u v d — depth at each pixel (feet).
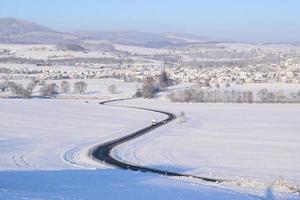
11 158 246.88
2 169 193.16
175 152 293.23
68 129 410.31
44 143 322.34
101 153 283.59
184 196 117.29
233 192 128.47
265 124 464.65
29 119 468.34
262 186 144.77
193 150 302.86
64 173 171.32
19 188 122.83
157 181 149.28
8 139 337.72
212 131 407.03
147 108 604.90
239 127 439.63
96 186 131.03
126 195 115.55
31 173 169.07
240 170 233.35
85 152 286.05
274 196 125.70
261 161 264.93
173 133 388.98
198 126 440.45
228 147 318.86
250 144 335.67
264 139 363.76
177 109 596.70
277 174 224.12
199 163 254.06
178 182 148.66
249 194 126.93
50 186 129.08
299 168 244.63
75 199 106.83
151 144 326.44
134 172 181.06
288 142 349.00
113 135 374.84
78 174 167.22
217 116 528.22
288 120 499.51
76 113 532.32
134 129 414.21
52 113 524.93
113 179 151.33
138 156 274.98
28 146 304.30
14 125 422.82
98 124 448.65
